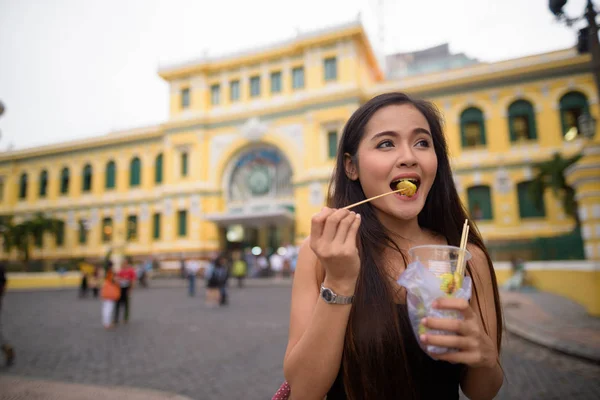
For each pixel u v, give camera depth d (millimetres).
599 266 8164
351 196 1396
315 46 25750
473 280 1287
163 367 5383
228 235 27609
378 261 1248
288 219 24953
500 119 22594
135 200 30703
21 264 30828
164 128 28703
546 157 21500
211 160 27828
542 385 4266
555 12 6773
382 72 31688
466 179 22750
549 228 20938
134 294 18219
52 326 9242
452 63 34656
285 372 1068
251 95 27922
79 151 33406
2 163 35750
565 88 21672
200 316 10344
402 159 1203
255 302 13312
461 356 861
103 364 5594
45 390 2266
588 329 6680
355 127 1335
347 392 1104
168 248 27312
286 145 25984
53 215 33219
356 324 1139
